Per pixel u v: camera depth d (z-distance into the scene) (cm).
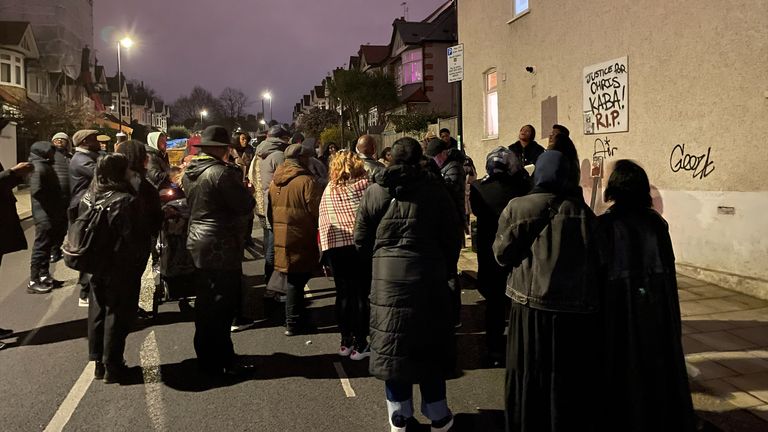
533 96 1048
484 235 459
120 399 414
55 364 482
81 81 4941
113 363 439
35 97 3966
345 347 498
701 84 666
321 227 488
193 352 510
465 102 1388
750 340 478
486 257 460
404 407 350
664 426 292
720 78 640
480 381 448
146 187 478
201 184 440
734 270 634
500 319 471
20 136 2586
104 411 395
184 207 596
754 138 604
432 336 334
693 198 682
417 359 330
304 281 556
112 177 436
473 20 1317
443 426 354
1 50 3441
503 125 1176
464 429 374
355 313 490
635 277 296
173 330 571
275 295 645
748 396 379
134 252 439
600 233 304
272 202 551
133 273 443
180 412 394
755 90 601
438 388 350
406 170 337
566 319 303
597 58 850
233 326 572
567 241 304
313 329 574
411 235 338
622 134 801
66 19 4747
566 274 301
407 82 3550
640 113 764
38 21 4622
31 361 489
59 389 432
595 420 305
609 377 299
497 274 458
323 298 687
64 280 780
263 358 496
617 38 805
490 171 459
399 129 2370
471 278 728
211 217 444
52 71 4416
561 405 302
